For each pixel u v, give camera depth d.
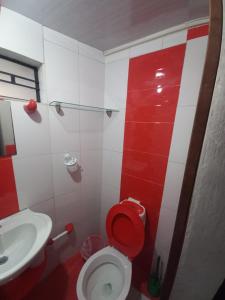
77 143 1.39
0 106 0.92
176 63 1.05
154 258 1.41
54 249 1.44
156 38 1.11
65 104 1.24
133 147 1.37
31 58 1.02
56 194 1.33
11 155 1.01
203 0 0.77
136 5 0.83
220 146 0.42
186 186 0.48
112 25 1.02
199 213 0.49
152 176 1.29
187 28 0.98
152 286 1.33
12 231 0.97
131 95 1.31
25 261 0.74
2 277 0.66
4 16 0.88
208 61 0.39
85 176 1.53
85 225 1.67
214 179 0.45
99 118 1.52
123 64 1.33
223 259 0.53
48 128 1.18
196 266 0.55
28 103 1.01
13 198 1.06
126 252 1.24
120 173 1.51
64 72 1.20
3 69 1.00
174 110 1.10
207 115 0.41
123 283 1.09
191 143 0.44
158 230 1.33
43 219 1.04
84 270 1.14
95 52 1.37
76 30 1.09
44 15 0.94
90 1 0.81
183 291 0.61
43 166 1.19
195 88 1.00
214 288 0.55
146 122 1.25
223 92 0.39
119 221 1.31
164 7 0.84
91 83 1.39
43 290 1.34
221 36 0.38
